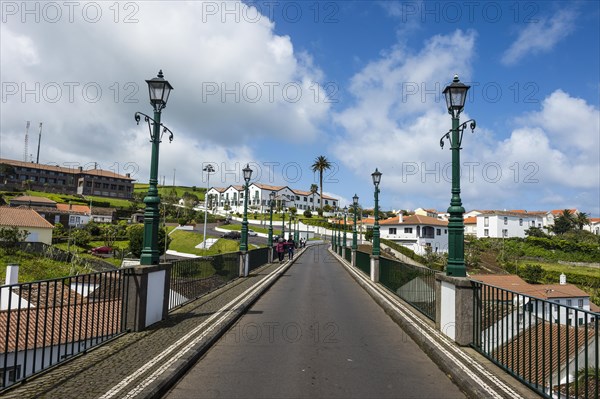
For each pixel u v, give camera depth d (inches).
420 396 202.8
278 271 898.1
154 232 339.3
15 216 1859.0
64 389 188.7
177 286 419.5
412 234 2785.4
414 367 249.3
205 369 240.2
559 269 2166.6
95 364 227.3
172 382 213.0
